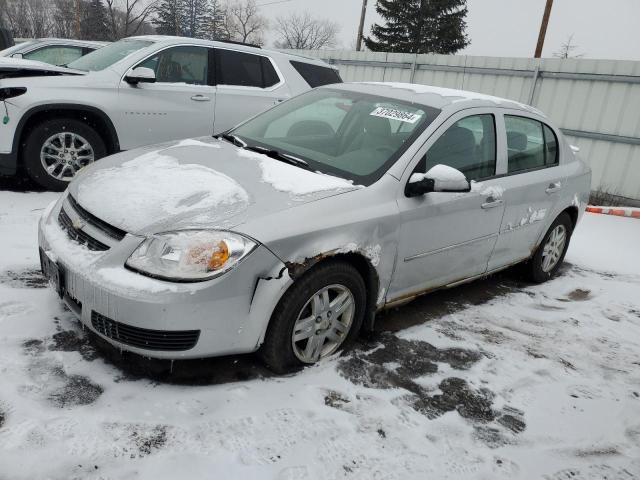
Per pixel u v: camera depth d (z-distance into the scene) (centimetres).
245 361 294
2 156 532
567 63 1002
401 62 1287
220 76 650
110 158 343
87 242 266
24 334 288
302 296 275
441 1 3722
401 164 327
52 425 227
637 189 938
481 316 404
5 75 548
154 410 246
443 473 236
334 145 360
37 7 4500
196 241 247
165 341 246
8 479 198
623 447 275
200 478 211
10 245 407
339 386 286
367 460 236
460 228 362
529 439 270
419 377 308
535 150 444
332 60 1459
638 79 917
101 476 205
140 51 607
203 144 364
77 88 559
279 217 267
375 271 311
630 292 502
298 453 233
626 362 364
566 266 562
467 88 1167
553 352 363
